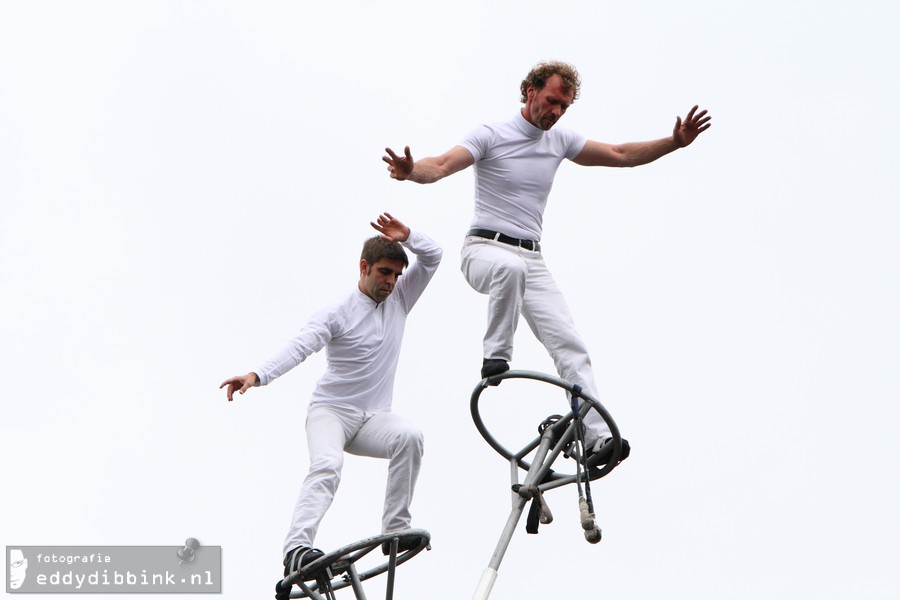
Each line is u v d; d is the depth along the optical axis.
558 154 26.20
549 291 26.28
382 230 24.50
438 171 24.30
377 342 24.95
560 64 25.58
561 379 25.20
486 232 25.78
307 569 22.97
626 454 26.14
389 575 23.34
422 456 24.69
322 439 24.30
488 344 25.34
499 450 27.09
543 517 25.78
